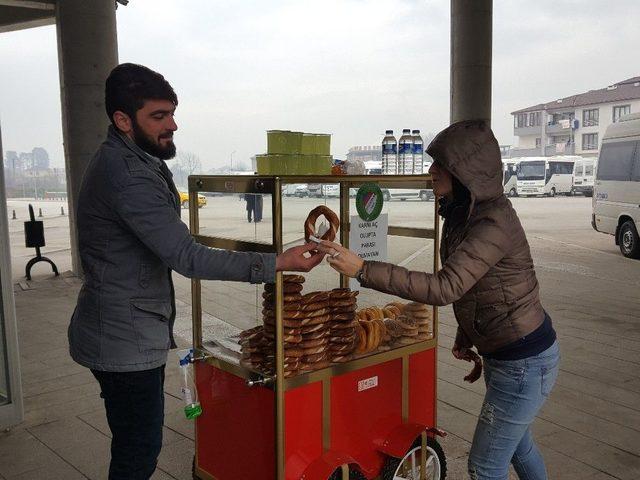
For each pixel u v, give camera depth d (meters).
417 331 2.80
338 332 2.44
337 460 2.31
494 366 2.07
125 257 1.96
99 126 8.94
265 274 2.00
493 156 1.93
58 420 3.79
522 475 2.34
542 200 32.81
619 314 6.42
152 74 1.97
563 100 67.56
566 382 4.34
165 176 2.09
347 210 2.83
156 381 2.07
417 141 2.89
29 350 5.38
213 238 2.49
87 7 8.62
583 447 3.33
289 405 2.24
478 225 1.93
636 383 4.32
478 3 11.23
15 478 3.05
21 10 11.33
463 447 3.35
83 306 2.03
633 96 58.56
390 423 2.66
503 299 1.98
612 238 14.16
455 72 11.66
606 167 11.49
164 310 2.07
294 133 2.47
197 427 2.71
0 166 3.53
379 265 1.96
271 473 2.29
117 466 2.05
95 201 1.94
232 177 2.35
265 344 2.31
